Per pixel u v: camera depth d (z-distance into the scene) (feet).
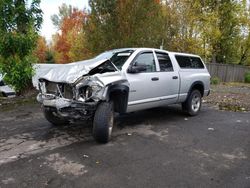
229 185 12.64
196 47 66.54
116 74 18.83
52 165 14.51
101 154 16.14
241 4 93.50
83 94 17.29
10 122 23.00
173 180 13.04
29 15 33.40
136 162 15.06
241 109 31.65
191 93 26.27
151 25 42.19
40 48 95.09
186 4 63.52
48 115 21.03
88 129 21.20
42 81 18.70
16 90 35.40
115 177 13.26
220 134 20.79
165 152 16.67
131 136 19.75
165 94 23.22
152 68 22.25
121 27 41.24
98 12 42.91
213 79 73.26
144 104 21.34
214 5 89.15
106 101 17.90
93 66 18.30
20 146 17.31
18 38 32.19
